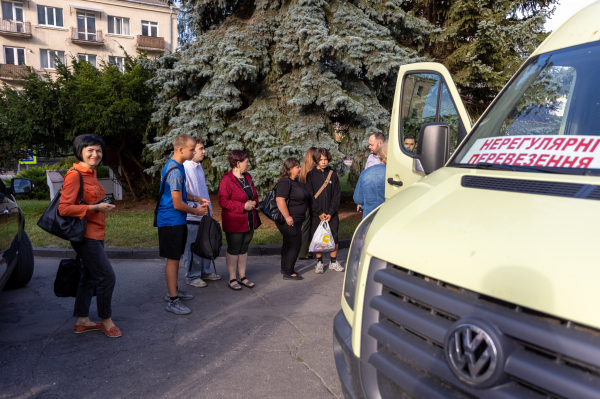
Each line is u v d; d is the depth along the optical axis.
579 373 1.23
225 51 10.50
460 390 1.51
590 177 1.88
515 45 12.92
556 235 1.50
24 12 32.62
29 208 12.75
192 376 3.21
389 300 1.80
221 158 10.27
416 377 1.66
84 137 3.49
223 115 10.67
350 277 2.22
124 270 6.26
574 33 2.71
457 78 13.66
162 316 4.43
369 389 1.89
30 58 33.16
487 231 1.65
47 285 5.45
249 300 4.99
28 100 12.55
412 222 1.94
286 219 5.54
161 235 4.41
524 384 1.33
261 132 10.38
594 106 2.24
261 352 3.62
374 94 11.05
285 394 2.98
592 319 1.22
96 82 12.66
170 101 11.68
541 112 2.45
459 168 2.48
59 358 3.44
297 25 10.14
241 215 5.21
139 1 35.44
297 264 6.78
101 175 15.30
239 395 2.96
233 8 11.98
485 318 1.41
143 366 3.35
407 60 10.34
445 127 2.89
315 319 4.40
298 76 10.81
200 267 5.54
